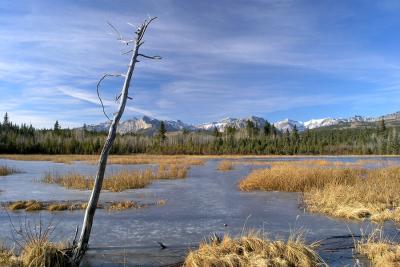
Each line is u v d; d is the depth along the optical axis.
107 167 46.50
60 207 16.83
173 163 54.34
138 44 10.06
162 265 9.52
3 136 103.06
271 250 9.45
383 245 10.07
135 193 22.34
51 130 137.00
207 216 15.50
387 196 17.48
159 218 15.11
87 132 136.62
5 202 18.72
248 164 52.38
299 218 14.94
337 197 17.61
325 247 10.92
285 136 126.88
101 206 17.75
